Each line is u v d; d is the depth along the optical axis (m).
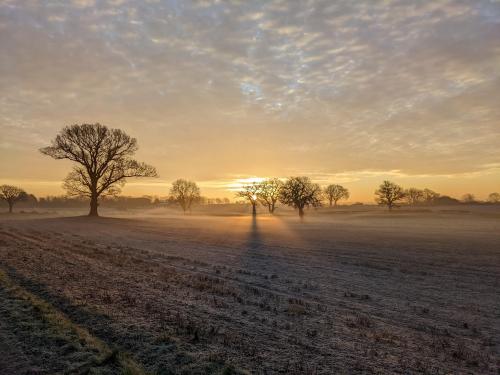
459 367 7.24
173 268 17.78
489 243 33.44
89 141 72.94
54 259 18.70
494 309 11.98
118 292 11.84
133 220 72.75
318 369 6.77
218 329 8.71
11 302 10.07
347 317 10.53
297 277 16.91
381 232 48.19
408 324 10.16
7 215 108.50
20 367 6.35
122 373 6.20
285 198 109.62
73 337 7.65
